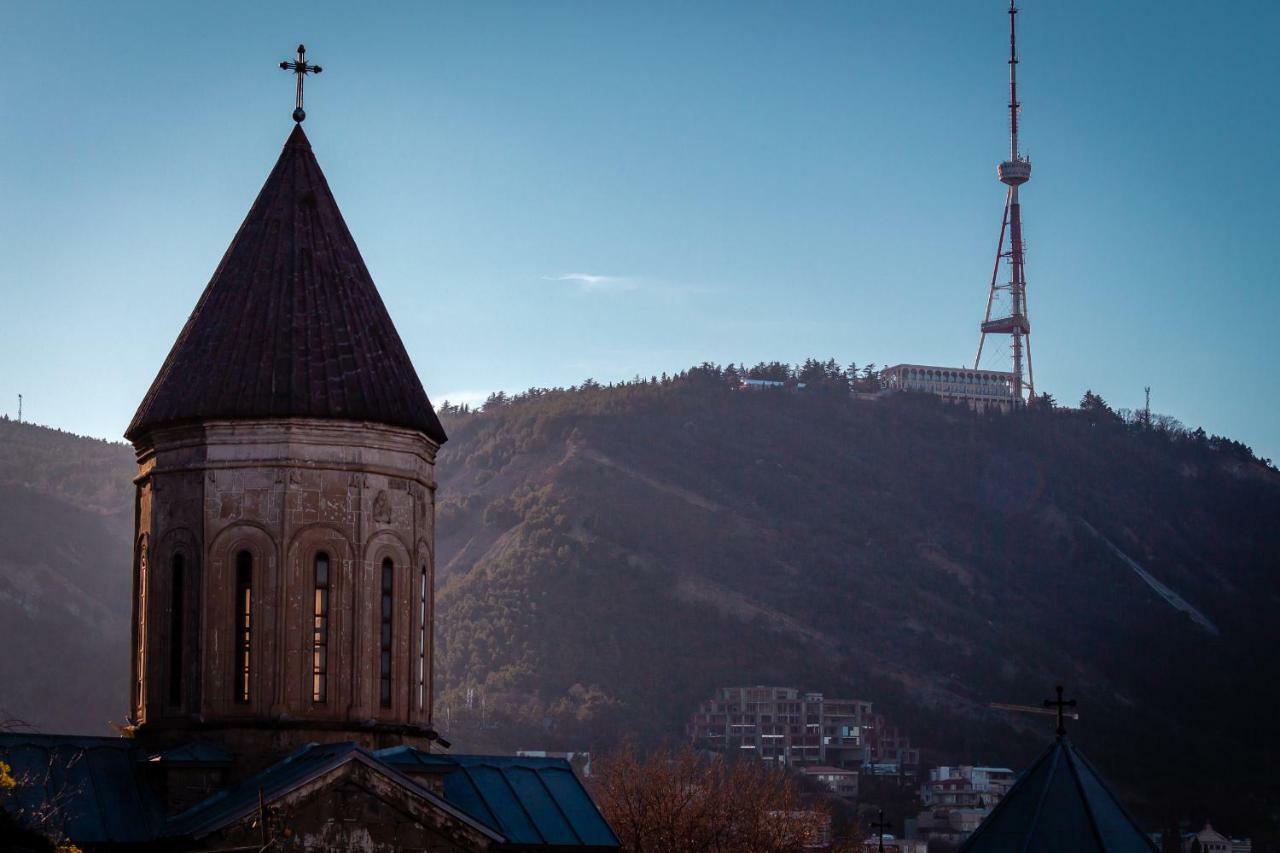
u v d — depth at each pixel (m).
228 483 42.34
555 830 43.44
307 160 46.06
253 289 44.03
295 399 42.41
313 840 37.69
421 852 38.78
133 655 44.50
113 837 39.03
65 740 41.06
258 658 41.56
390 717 42.84
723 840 96.81
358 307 44.53
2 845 33.38
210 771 40.66
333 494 42.62
